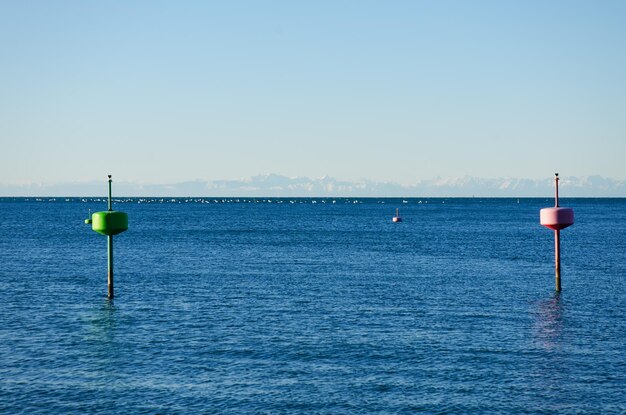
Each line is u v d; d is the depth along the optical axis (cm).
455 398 2372
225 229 13562
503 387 2484
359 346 3081
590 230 12938
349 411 2259
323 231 12888
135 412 2252
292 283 5166
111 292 4409
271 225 15538
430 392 2433
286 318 3734
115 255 7562
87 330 3425
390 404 2317
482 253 7906
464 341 3178
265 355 2925
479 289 4850
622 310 3991
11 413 2238
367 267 6344
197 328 3472
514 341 3178
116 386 2503
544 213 4700
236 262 6806
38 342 3166
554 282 5222
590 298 4428
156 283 5153
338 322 3625
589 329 3450
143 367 2745
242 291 4734
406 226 15225
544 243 9544
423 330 3422
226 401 2347
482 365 2767
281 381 2561
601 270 6047
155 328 3475
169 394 2417
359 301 4306
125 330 3425
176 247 8781
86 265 6469
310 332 3375
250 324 3572
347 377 2608
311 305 4150
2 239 10256
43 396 2395
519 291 4747
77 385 2514
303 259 7150
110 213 4344
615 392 2428
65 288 4875
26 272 5862
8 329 3447
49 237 10775
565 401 2341
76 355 2930
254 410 2266
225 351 2995
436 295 4556
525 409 2269
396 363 2797
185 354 2948
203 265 6506
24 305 4144
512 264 6612
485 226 15225
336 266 6431
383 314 3856
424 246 9025
